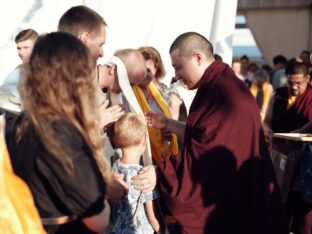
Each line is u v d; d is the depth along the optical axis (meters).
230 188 2.60
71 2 4.57
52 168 1.68
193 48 2.76
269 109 4.44
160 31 4.66
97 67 2.77
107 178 1.84
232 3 4.68
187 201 2.62
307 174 3.63
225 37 4.67
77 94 1.74
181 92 3.84
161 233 2.83
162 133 3.16
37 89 1.71
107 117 2.50
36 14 4.55
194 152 2.63
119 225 2.80
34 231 1.70
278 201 2.76
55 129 1.68
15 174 1.74
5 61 4.50
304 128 3.89
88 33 2.52
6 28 4.52
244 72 10.41
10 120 2.52
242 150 2.61
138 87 3.12
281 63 10.57
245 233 2.61
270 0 12.90
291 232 3.95
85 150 1.73
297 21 13.36
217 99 2.64
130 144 2.75
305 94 4.21
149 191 2.72
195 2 4.68
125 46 4.62
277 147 3.94
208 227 2.62
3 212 1.69
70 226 1.78
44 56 1.73
